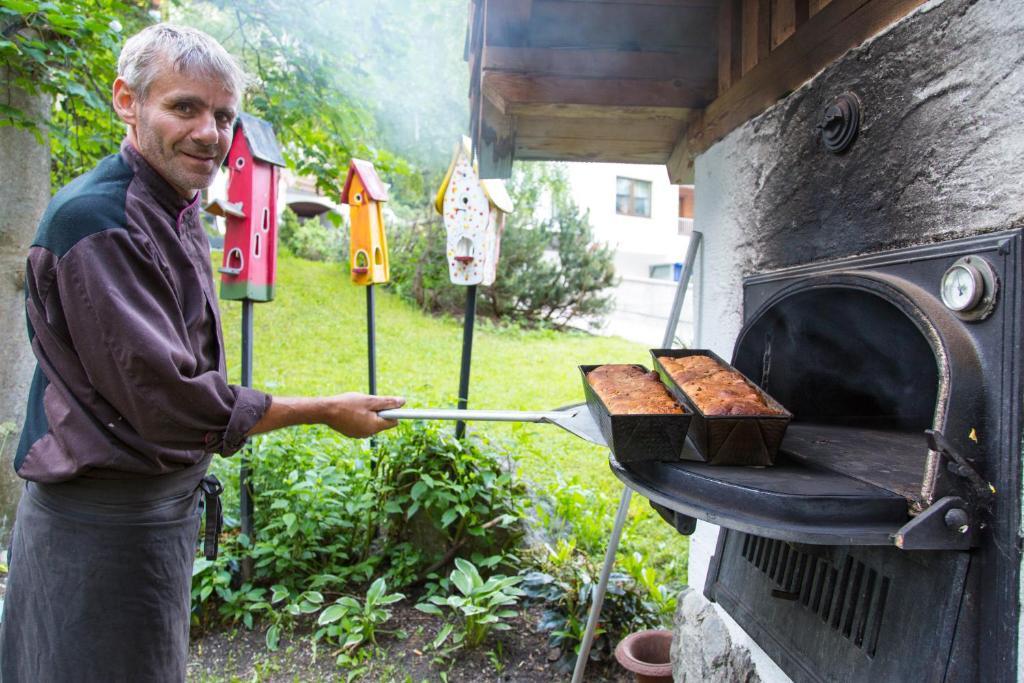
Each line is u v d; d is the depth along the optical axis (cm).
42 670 150
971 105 122
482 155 256
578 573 280
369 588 308
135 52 149
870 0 151
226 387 153
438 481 301
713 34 229
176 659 165
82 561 149
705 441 132
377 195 338
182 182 158
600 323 1206
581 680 237
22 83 308
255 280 311
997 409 111
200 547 301
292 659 265
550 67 222
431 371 775
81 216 139
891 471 127
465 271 326
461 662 264
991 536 109
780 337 191
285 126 483
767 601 167
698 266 245
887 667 123
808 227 174
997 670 108
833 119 158
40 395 153
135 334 137
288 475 310
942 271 126
